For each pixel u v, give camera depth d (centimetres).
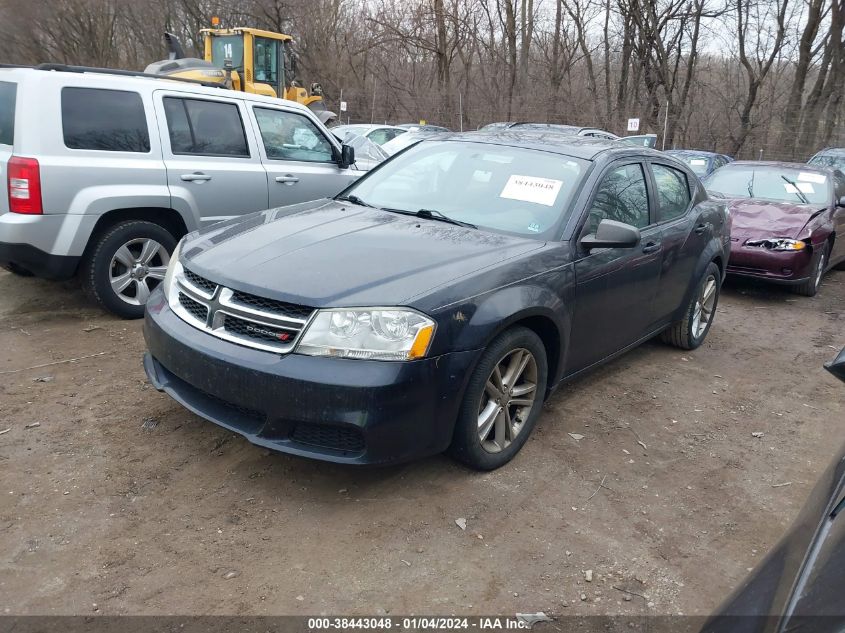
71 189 513
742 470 395
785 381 541
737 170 942
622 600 280
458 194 435
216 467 351
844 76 2342
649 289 481
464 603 271
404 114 2742
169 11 3578
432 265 337
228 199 614
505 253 362
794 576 147
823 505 172
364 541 303
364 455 302
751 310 755
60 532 297
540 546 309
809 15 2344
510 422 369
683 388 509
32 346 500
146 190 553
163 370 367
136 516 311
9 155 503
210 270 341
